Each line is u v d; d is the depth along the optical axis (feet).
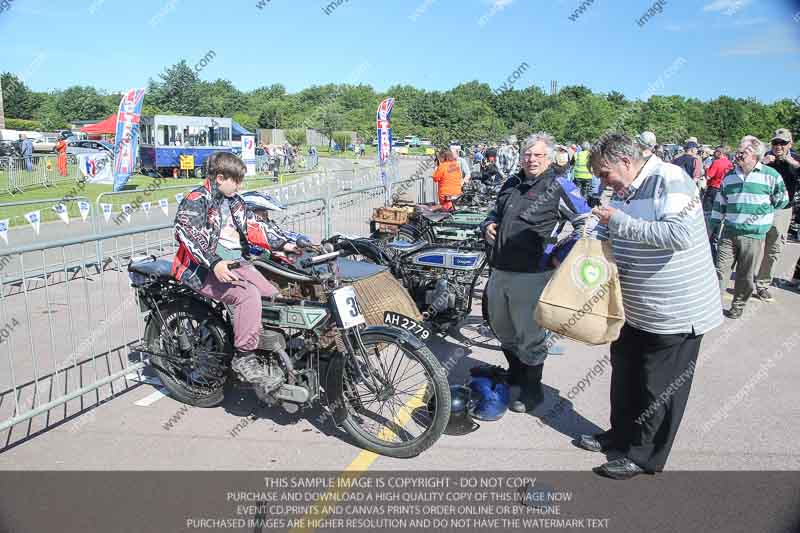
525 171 13.97
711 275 11.06
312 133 204.54
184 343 14.26
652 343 11.25
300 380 12.88
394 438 13.05
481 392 14.12
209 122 91.25
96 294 24.98
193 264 13.14
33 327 20.53
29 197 57.88
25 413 12.71
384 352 16.62
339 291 12.24
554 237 13.96
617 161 10.98
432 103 175.94
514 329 14.61
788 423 14.05
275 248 14.05
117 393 15.35
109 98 226.17
